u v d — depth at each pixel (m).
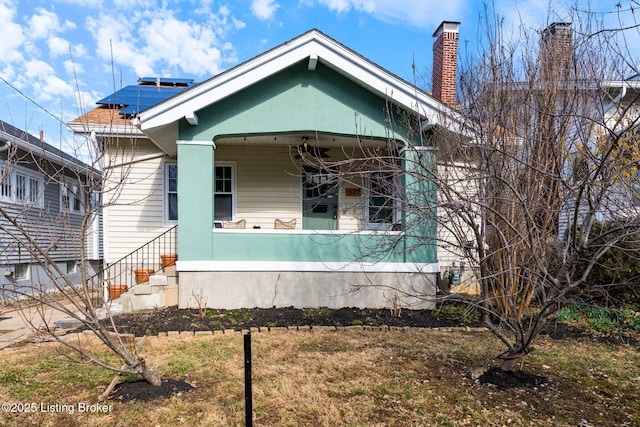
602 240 5.76
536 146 4.96
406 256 7.95
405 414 3.65
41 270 12.09
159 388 4.09
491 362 4.98
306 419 3.57
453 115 5.85
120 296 7.87
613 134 3.40
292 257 7.91
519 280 5.63
